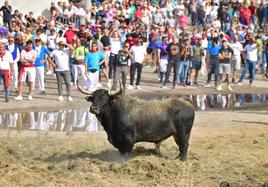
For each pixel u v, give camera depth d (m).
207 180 15.60
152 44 39.97
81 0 43.59
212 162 17.55
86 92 17.38
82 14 42.44
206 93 32.88
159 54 34.66
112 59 33.53
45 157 18.22
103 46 33.38
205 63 38.28
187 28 49.09
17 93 30.47
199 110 27.88
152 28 40.44
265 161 17.83
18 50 30.47
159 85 34.56
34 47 29.86
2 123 23.86
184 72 34.34
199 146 19.81
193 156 18.16
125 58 30.48
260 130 22.78
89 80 30.45
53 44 33.94
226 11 47.31
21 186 14.52
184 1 49.88
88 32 33.53
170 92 32.75
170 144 19.77
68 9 42.44
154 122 16.89
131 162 16.12
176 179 15.40
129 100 16.97
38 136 21.16
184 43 33.97
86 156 18.19
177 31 41.31
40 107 27.42
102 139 20.88
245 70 35.50
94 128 23.38
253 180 15.69
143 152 18.41
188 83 34.84
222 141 20.61
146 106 16.97
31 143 19.92
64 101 28.89
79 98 29.73
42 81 30.14
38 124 23.83
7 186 14.45
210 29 38.88
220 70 33.59
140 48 32.78
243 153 18.73
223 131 22.56
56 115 25.86
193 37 35.16
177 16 47.78
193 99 30.98
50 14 44.25
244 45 37.00
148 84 34.75
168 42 34.62
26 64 28.53
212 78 37.34
